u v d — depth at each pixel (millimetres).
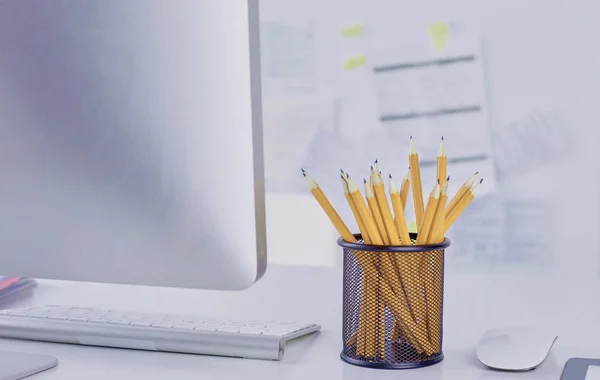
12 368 639
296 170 2668
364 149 2600
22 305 975
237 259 612
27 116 636
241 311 947
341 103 2609
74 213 641
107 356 713
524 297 1037
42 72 626
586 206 2451
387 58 2559
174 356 713
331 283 1161
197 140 604
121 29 606
